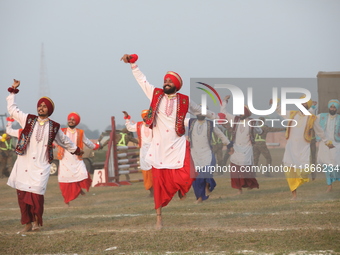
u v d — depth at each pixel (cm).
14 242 1783
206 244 1600
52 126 2133
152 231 1873
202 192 2828
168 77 2033
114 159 4553
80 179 3127
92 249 1611
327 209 2253
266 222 1975
